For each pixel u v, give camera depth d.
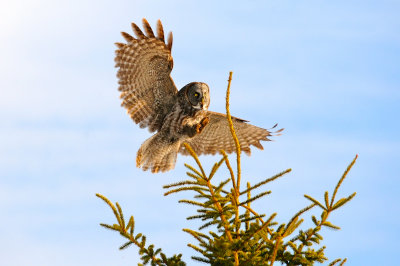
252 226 8.06
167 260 8.71
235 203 8.42
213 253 8.48
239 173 8.42
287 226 8.20
